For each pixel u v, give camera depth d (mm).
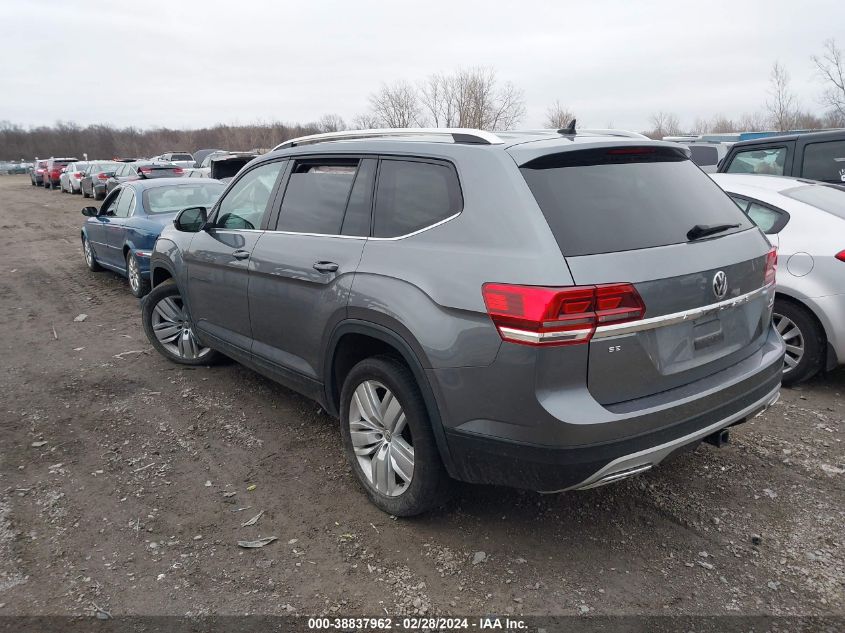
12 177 60938
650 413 2721
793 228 5020
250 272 4270
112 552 3197
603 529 3314
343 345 3637
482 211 2912
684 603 2779
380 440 3490
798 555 3086
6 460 4168
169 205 8883
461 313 2842
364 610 2783
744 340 3260
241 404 5012
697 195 3297
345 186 3709
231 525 3416
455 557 3117
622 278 2650
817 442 4215
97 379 5641
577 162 3035
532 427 2664
